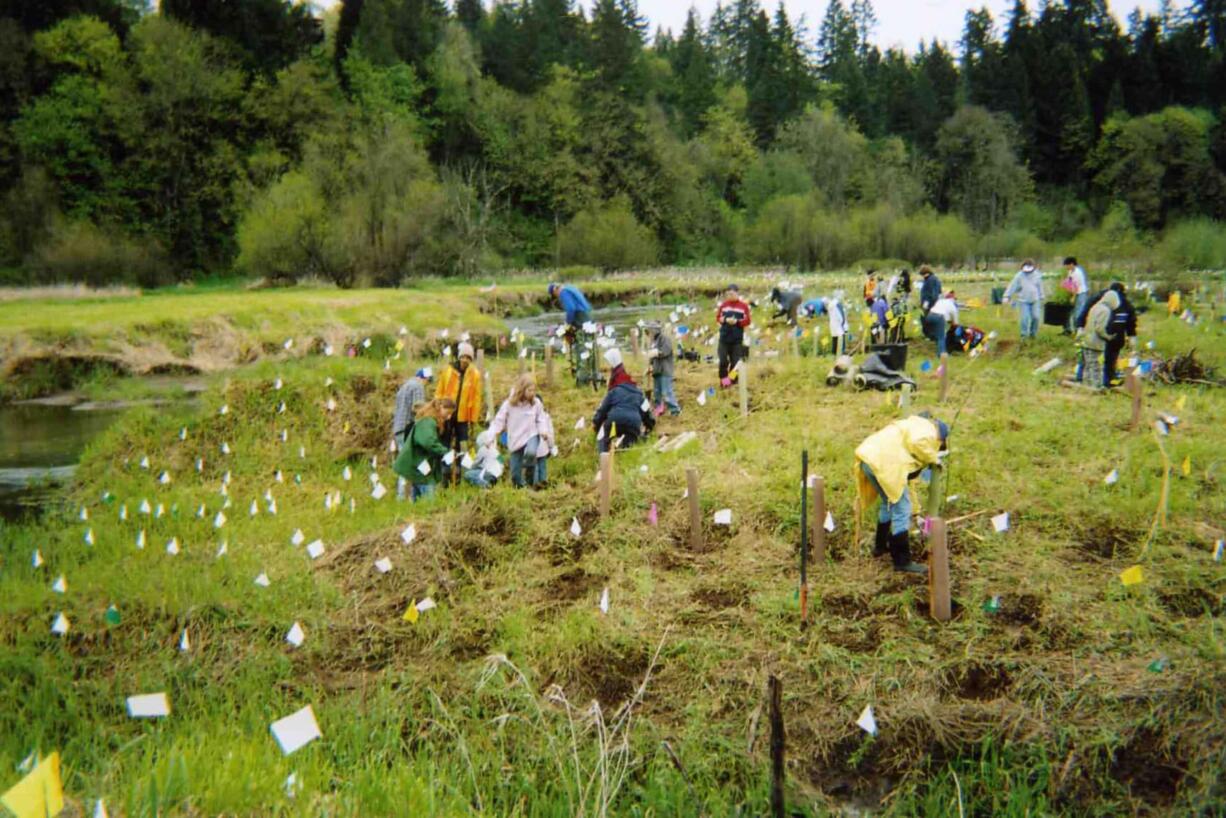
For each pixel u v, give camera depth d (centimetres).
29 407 1753
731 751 537
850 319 2230
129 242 4462
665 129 8812
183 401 1722
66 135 5131
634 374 1546
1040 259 6525
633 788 516
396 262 4009
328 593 744
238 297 3031
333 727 568
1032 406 1159
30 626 696
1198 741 509
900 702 561
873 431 1062
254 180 5272
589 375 1553
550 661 631
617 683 611
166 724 579
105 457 1291
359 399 1490
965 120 8650
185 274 4959
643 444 1113
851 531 779
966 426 1055
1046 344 1727
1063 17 12344
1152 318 2102
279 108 5950
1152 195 8019
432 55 8006
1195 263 3834
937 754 537
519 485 1006
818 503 725
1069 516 775
